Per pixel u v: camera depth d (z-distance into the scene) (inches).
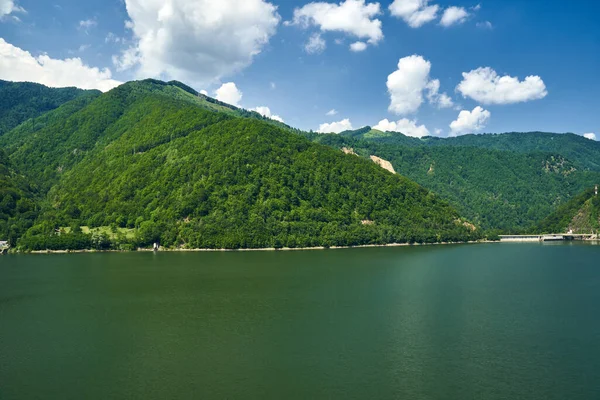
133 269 7165.4
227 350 3329.2
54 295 5196.9
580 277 6510.8
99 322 4057.6
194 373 2928.2
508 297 5073.8
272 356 3201.3
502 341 3518.7
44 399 2596.0
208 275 6550.2
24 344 3481.8
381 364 3063.5
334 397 2610.7
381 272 6909.5
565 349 3341.5
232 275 6550.2
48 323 4035.4
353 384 2768.2
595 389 2699.3
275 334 3676.2
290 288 5561.0
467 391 2684.5
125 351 3314.5
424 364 3063.5
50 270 7111.2
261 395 2632.9
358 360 3134.8
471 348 3366.1
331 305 4660.4
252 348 3361.2
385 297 5059.1
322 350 3316.9
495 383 2783.0
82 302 4835.1
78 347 3408.0
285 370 2965.1
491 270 7219.5
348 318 4151.1
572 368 2997.0
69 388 2731.3
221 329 3821.4
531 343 3474.4
